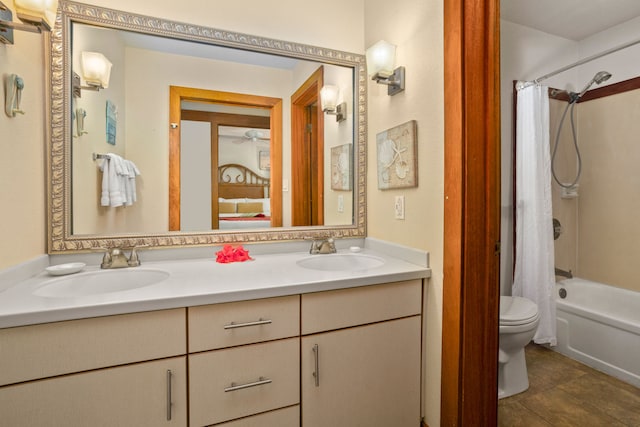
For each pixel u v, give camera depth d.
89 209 1.30
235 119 1.56
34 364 0.78
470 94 1.11
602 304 2.29
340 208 1.74
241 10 1.52
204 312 0.94
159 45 1.42
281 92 1.63
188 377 0.93
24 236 1.07
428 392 1.29
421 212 1.33
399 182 1.45
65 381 0.80
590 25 2.27
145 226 1.41
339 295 1.13
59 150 1.23
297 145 1.66
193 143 1.49
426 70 1.28
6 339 0.75
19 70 1.04
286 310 1.05
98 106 1.32
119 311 0.84
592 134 2.43
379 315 1.20
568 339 2.08
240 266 1.32
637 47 2.17
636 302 2.14
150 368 0.88
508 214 2.25
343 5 1.72
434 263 1.25
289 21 1.61
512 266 2.26
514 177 2.21
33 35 1.12
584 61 2.04
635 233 2.21
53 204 1.23
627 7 2.05
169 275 1.18
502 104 2.20
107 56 1.33
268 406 1.04
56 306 0.80
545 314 2.07
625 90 2.23
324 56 1.67
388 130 1.53
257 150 1.60
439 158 1.22
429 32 1.26
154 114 1.42
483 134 1.13
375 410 1.21
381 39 1.59
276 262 1.40
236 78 1.55
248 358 1.00
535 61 2.31
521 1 1.98
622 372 1.80
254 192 1.60
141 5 1.36
